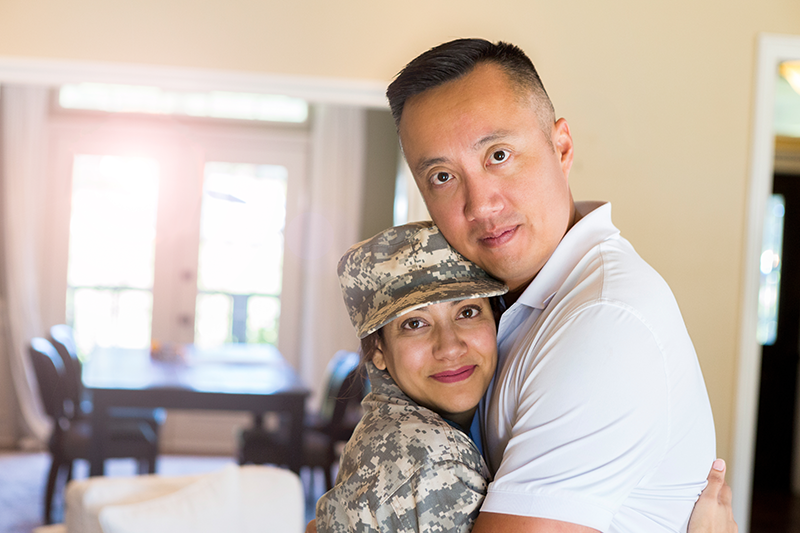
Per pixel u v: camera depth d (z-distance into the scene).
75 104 6.37
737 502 3.16
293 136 6.58
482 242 1.17
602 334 0.96
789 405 6.11
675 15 3.19
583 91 3.17
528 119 1.14
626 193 3.17
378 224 6.62
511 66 1.15
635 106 3.18
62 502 4.88
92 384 3.88
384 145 6.62
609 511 0.92
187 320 6.48
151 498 2.19
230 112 6.55
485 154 1.13
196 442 6.39
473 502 1.01
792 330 6.13
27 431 6.25
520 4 3.16
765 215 3.21
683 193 3.18
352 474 1.09
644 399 0.94
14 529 4.34
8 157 6.15
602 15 3.18
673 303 1.05
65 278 6.36
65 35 3.04
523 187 1.14
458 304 1.19
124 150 6.40
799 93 5.02
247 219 6.55
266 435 4.45
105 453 4.12
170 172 6.46
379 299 1.22
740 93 3.21
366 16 3.14
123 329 6.43
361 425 1.17
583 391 0.94
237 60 3.10
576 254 1.14
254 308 6.57
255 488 2.26
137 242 6.44
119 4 3.06
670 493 1.05
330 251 6.51
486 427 1.18
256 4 3.10
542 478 0.93
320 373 6.43
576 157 3.17
